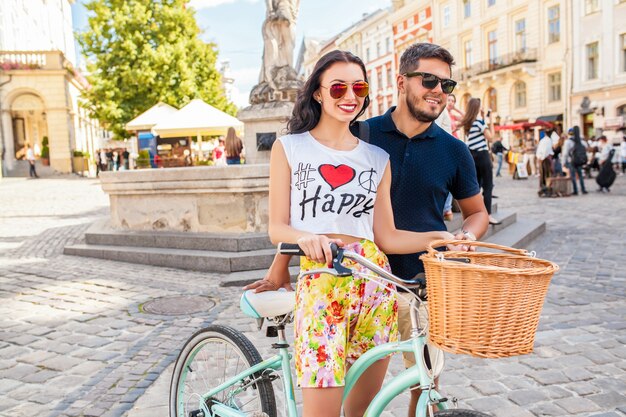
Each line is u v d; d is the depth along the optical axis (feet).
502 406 10.31
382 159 6.86
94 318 16.28
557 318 15.21
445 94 7.18
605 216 34.30
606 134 92.68
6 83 103.24
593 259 22.79
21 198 59.77
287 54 32.94
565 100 100.53
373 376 6.99
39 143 120.88
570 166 47.83
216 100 99.55
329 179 6.42
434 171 7.68
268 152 32.48
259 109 32.19
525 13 108.47
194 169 22.97
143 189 24.62
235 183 22.20
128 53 91.56
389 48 163.32
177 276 21.02
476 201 8.06
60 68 105.60
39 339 14.57
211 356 8.11
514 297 4.94
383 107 171.32
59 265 23.89
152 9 93.09
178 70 93.15
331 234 6.42
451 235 6.84
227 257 21.11
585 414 9.89
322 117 6.72
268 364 7.28
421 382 5.94
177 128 47.60
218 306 17.12
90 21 91.71
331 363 6.18
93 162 130.11
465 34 127.44
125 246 24.95
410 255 7.63
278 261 7.35
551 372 11.69
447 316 5.19
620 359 12.25
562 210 37.68
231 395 7.75
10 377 12.17
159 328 15.23
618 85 89.86
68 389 11.49
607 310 15.79
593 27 93.97
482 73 119.75
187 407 8.37
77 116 121.80
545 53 104.88
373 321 6.61
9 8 110.11
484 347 5.04
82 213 44.52
